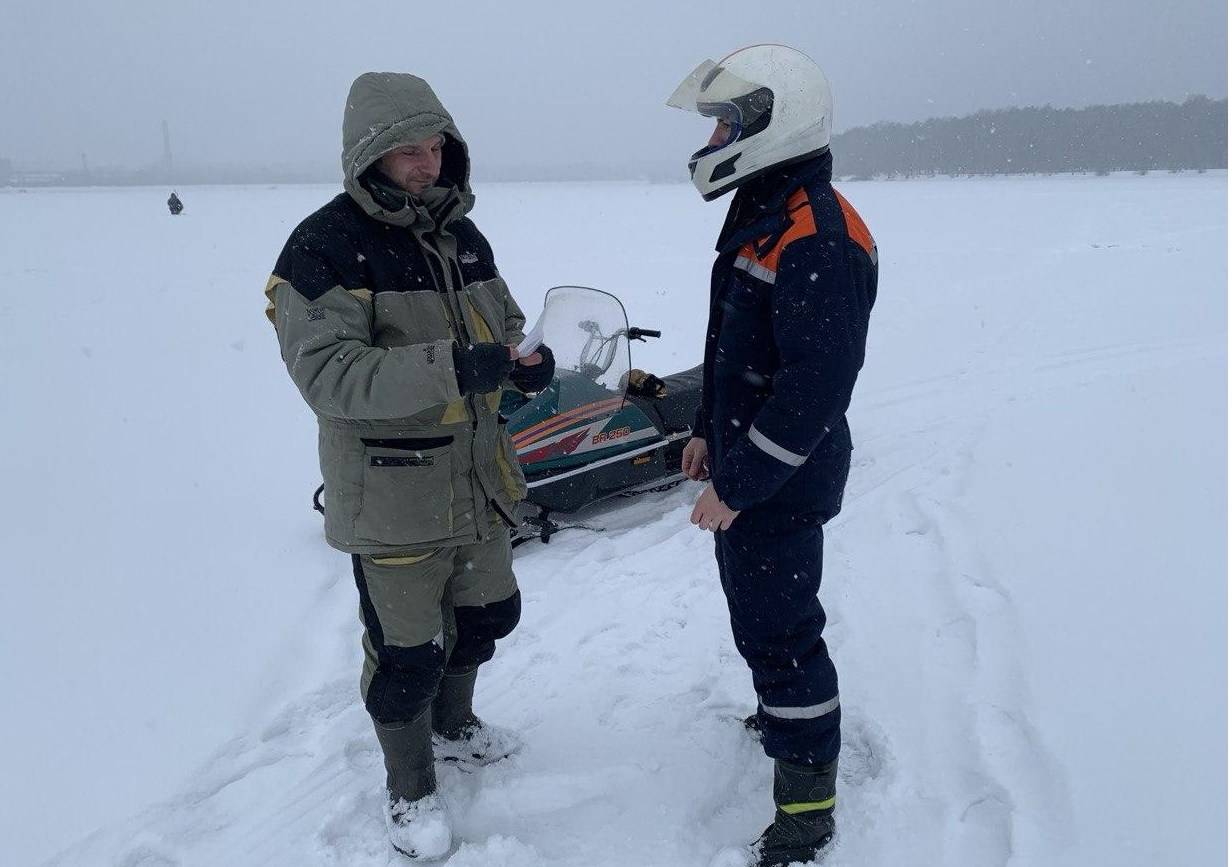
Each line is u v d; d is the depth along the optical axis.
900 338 8.48
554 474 4.22
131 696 2.99
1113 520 3.87
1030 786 2.30
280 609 3.58
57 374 7.66
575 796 2.40
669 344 8.46
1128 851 2.07
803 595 2.04
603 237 19.30
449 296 2.11
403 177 2.01
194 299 11.84
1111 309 9.23
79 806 2.48
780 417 1.80
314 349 1.89
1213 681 2.67
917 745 2.50
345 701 2.95
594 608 3.47
